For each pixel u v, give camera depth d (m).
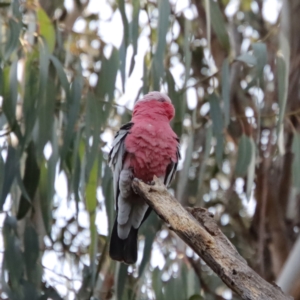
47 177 8.91
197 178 11.50
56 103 9.43
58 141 9.16
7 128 9.11
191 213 6.21
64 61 10.02
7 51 8.66
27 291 8.62
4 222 8.73
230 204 12.79
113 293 9.61
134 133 8.09
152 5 10.30
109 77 9.38
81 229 11.77
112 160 8.43
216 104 9.80
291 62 11.93
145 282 9.68
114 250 8.21
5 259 8.66
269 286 5.34
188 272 9.70
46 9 11.65
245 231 12.70
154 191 6.43
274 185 12.24
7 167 8.59
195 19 12.65
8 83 8.98
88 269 9.77
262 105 11.85
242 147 9.75
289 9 11.94
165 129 8.21
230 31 13.05
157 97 8.51
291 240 12.08
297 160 9.91
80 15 12.92
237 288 5.38
